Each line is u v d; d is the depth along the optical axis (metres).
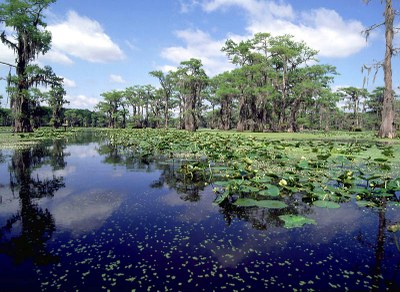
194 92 51.38
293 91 45.44
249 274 3.48
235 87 46.66
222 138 21.00
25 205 6.10
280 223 5.12
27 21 31.75
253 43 45.66
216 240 4.41
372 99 71.00
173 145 14.77
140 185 7.87
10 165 11.17
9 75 32.38
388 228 4.77
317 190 6.73
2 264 3.69
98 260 3.79
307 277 3.43
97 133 41.50
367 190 6.78
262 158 11.41
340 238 4.52
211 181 8.36
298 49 44.81
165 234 4.62
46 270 3.54
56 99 58.62
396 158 12.65
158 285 3.23
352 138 26.64
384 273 3.53
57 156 13.89
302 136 29.80
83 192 7.12
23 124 34.00
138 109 80.19
